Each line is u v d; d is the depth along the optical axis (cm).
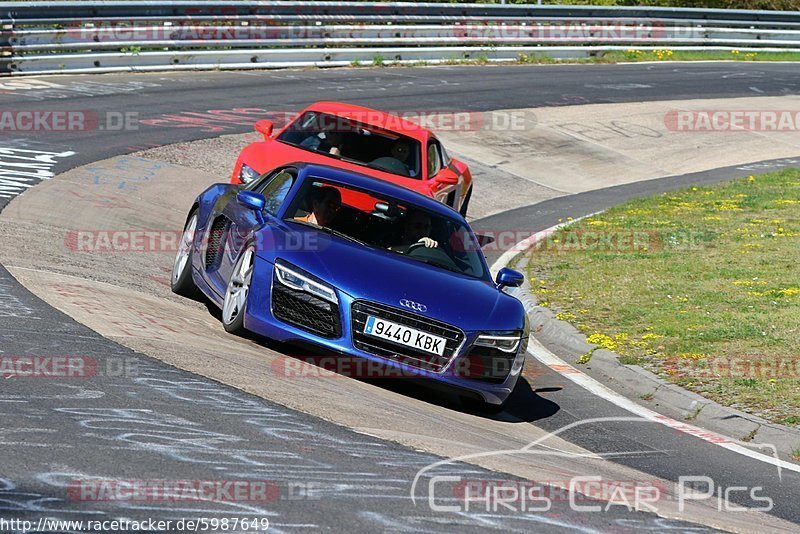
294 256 1973
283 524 1056
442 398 2091
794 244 3997
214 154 4650
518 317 2045
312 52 7500
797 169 6106
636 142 6650
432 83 7350
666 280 3412
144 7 6400
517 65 8838
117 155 4297
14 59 5747
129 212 3456
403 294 1936
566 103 7275
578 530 1192
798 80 9338
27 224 2920
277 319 1939
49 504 1035
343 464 1323
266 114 5581
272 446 1351
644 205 4931
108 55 6256
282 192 2267
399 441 1515
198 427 1380
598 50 9556
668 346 2628
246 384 1677
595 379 2508
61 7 5934
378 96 6569
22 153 4012
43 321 1848
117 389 1496
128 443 1264
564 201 5206
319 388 1772
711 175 6119
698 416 2189
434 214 2284
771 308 3006
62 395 1426
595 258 3791
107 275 2500
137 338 1848
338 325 1906
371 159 3225
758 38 10738
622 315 2967
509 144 6091
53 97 5281
